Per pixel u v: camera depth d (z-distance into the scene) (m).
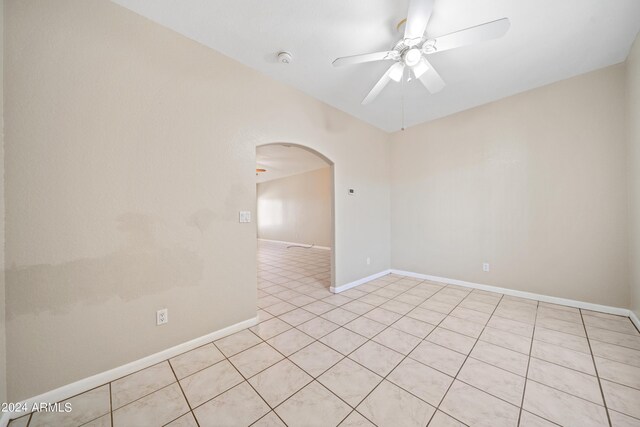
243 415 1.29
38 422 1.26
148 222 1.75
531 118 2.83
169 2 1.62
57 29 1.43
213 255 2.08
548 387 1.46
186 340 1.92
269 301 2.96
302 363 1.73
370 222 3.87
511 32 1.92
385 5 1.65
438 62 2.30
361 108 3.29
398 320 2.40
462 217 3.42
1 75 1.27
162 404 1.37
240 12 1.71
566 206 2.64
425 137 3.81
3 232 1.27
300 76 2.52
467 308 2.67
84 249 1.50
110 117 1.60
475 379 1.54
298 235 8.47
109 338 1.58
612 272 2.41
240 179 2.26
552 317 2.39
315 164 6.89
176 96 1.88
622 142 2.34
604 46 2.10
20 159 1.32
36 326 1.36
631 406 1.31
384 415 1.28
